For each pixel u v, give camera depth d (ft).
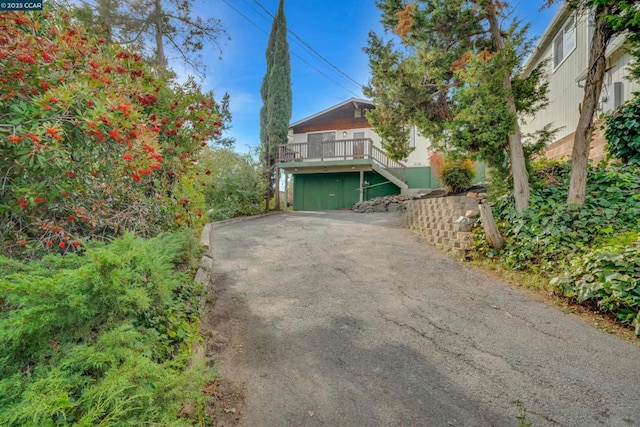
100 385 4.33
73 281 5.19
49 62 7.52
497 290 13.58
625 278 10.50
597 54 15.47
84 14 26.07
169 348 7.79
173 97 12.31
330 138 53.72
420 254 19.04
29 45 7.03
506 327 10.57
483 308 12.00
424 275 15.61
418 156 50.65
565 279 12.34
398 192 47.57
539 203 17.01
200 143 13.06
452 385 7.87
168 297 7.48
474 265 16.63
